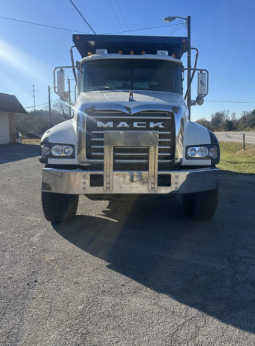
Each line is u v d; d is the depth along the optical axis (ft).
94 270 10.05
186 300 8.44
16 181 25.89
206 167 13.44
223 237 13.17
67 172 12.39
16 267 10.10
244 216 16.30
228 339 6.94
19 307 7.97
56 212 14.17
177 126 12.55
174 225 14.75
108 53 18.45
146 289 8.96
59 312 7.79
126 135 12.06
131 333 7.08
